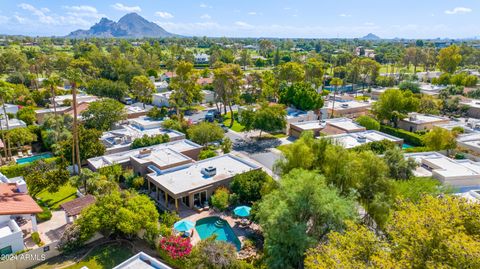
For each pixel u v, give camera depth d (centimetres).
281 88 9369
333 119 6994
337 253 1836
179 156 4747
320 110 7819
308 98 7650
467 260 1594
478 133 6022
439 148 5325
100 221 3022
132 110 7481
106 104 6178
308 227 2753
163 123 6175
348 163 3306
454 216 1862
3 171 4291
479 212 1919
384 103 7156
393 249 1908
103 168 4212
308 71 10588
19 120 6372
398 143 5653
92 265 2844
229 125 7531
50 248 2920
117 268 2402
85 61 11800
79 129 5022
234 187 3922
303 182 2639
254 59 19562
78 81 4219
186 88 8194
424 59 14625
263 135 6794
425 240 1741
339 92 11562
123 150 5172
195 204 3925
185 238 3022
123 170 4509
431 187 3312
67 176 3834
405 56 14888
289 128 6756
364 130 6312
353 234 2020
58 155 4969
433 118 7225
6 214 2916
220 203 3678
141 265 2453
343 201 2658
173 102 8231
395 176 3862
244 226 3503
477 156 5028
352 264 1727
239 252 3020
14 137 5288
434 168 4484
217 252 2630
